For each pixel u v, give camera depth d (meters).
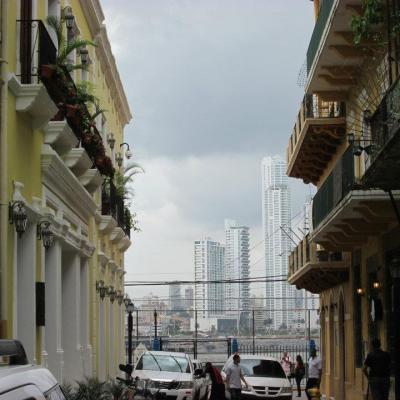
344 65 21.67
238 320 83.50
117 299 32.12
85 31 24.06
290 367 40.62
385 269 21.16
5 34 13.26
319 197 24.48
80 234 21.45
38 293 15.69
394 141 11.67
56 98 16.25
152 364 23.81
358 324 25.83
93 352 23.97
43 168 16.38
